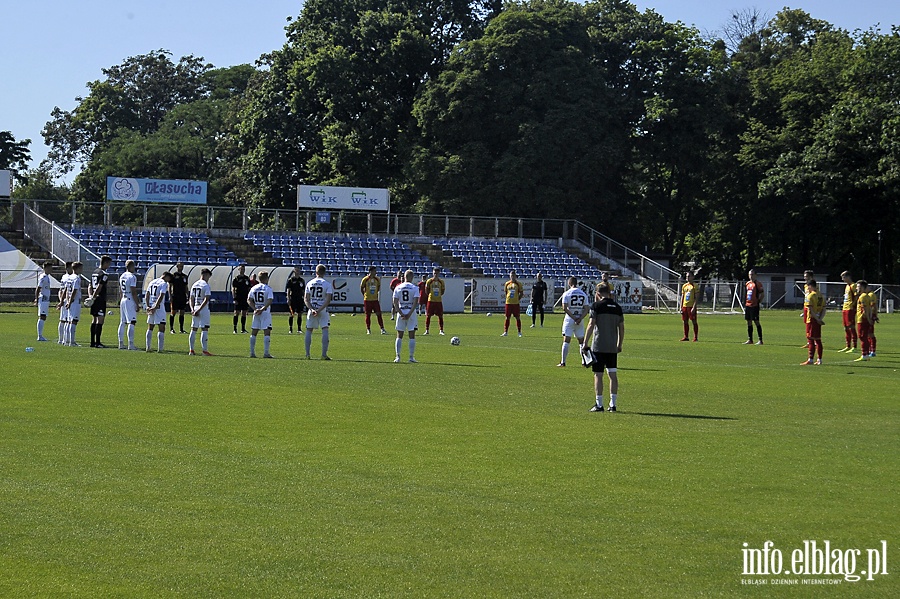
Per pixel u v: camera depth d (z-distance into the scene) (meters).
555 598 7.16
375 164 76.31
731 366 24.47
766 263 88.75
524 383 19.53
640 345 32.25
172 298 33.34
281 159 77.38
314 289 24.08
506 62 73.19
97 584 7.31
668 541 8.48
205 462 11.27
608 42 79.00
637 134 78.56
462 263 66.31
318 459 11.55
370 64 76.62
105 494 9.73
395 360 23.81
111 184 60.91
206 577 7.46
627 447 12.59
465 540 8.41
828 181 72.75
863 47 75.75
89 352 24.81
